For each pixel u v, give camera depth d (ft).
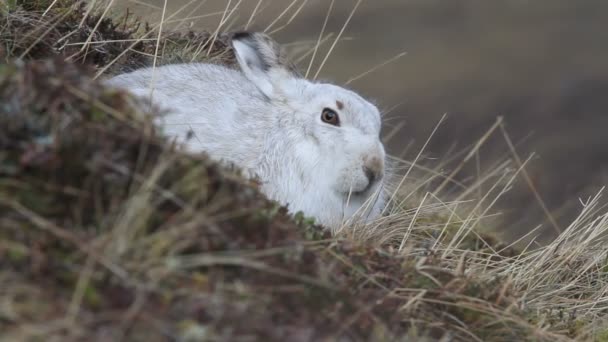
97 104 31.55
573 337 39.88
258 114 48.03
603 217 50.14
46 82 31.22
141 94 47.29
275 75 49.47
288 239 33.32
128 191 30.81
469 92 129.39
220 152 46.52
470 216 46.32
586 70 138.41
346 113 47.21
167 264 28.86
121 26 56.08
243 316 28.43
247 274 30.83
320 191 46.32
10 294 26.89
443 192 66.59
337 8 151.53
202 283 29.27
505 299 38.04
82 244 28.50
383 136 79.82
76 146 30.35
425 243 45.19
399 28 151.43
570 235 47.19
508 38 151.94
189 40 59.88
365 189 46.47
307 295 31.24
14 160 30.07
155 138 32.01
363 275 35.50
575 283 45.93
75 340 25.96
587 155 104.99
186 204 31.42
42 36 46.55
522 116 121.70
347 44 142.00
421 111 122.01
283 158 46.91
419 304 35.50
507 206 78.69
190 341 26.89
